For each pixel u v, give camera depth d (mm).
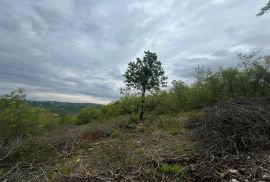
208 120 7617
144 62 11672
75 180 4727
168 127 9195
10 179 4855
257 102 9039
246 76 11586
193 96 12594
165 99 13352
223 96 10930
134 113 13266
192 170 5008
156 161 5414
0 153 6051
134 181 4641
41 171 5367
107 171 5148
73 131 9727
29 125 7504
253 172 4801
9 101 7570
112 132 9266
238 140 6348
